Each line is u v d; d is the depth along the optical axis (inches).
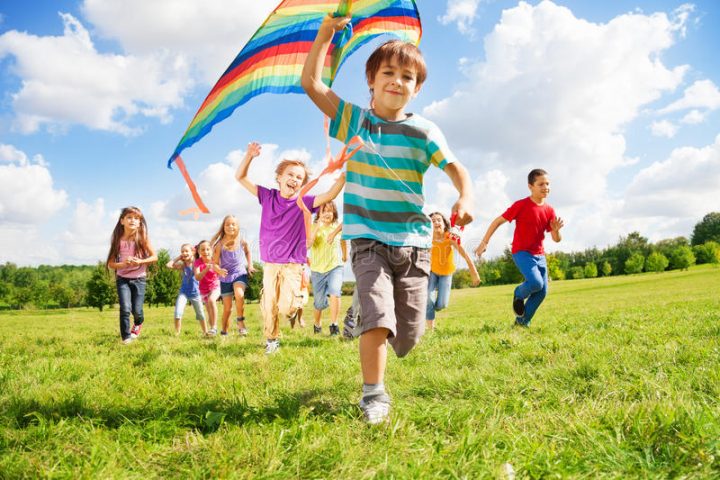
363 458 75.2
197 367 169.2
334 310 311.1
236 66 118.0
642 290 1162.0
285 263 215.3
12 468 72.7
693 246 4950.8
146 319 764.0
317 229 320.5
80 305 3560.5
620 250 4778.5
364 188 110.6
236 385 129.6
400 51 112.7
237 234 324.5
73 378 154.3
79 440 87.2
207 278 361.4
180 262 362.9
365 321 99.4
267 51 120.3
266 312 216.1
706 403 90.4
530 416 95.1
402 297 109.6
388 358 175.9
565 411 96.3
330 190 214.5
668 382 113.1
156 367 171.5
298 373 153.6
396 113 115.0
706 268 4276.6
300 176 218.2
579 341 186.1
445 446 79.7
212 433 89.0
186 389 128.0
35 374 156.3
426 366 153.8
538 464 71.1
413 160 111.4
